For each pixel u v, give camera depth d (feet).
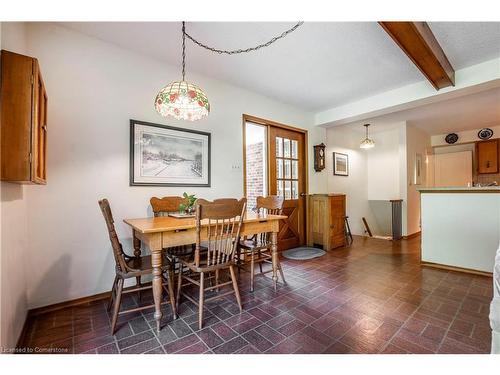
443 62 8.20
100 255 7.36
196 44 7.79
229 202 6.25
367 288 7.83
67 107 6.94
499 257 3.43
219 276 9.00
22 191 5.76
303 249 13.21
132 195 8.01
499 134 17.43
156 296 5.60
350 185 18.01
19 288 5.32
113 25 6.83
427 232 10.33
